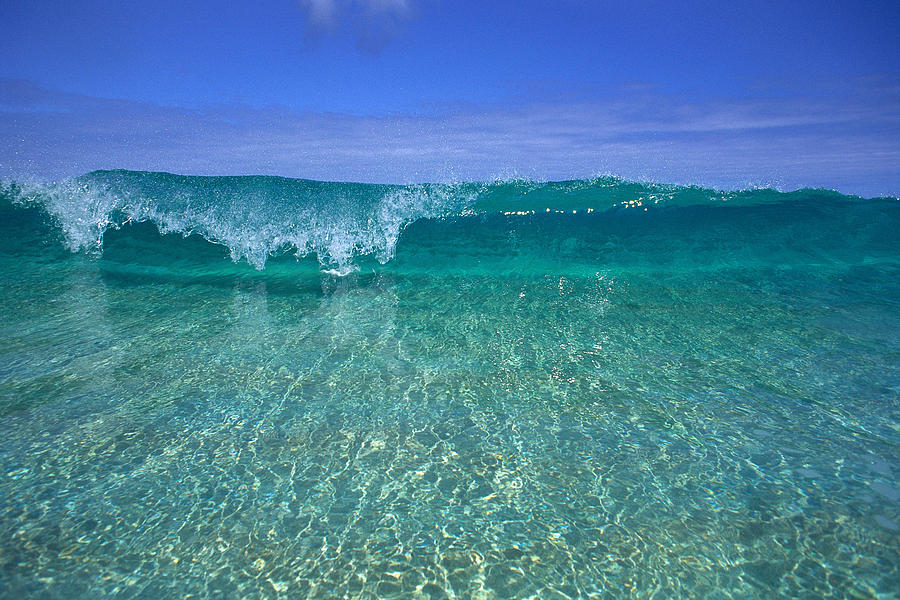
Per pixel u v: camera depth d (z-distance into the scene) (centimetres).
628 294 501
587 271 572
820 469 239
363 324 428
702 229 650
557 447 260
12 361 354
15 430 273
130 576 183
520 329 416
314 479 237
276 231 651
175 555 193
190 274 577
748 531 202
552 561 190
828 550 192
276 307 473
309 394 313
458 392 316
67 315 447
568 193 765
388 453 257
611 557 191
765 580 179
